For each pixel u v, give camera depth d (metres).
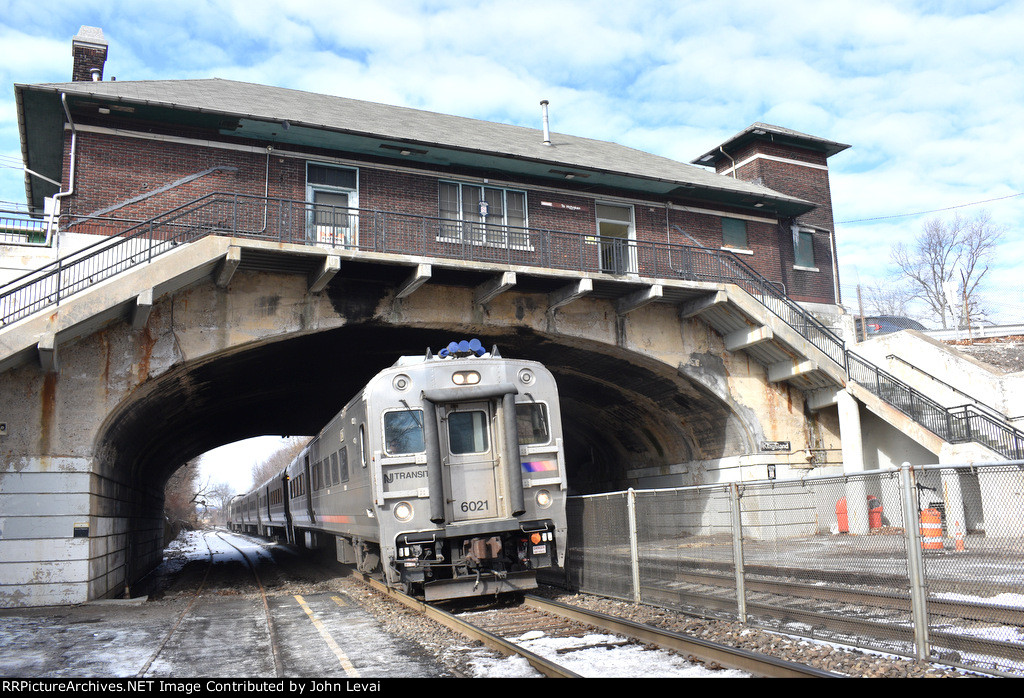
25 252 14.72
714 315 19.80
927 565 6.49
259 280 15.81
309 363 19.95
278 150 17.17
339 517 15.30
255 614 11.53
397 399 11.27
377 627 9.62
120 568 17.17
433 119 22.78
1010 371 20.95
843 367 20.03
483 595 12.14
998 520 5.95
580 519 12.66
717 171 27.86
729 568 8.69
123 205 15.56
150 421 17.80
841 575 7.38
